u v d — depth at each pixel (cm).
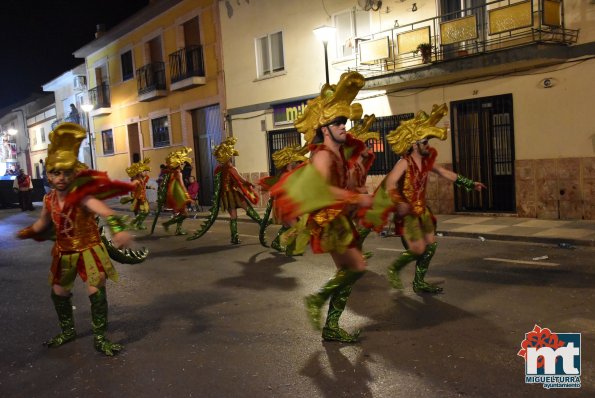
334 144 433
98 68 3114
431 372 427
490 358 448
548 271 736
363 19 1535
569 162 1156
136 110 2711
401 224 598
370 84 1390
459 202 1362
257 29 1873
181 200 1265
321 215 447
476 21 1205
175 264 959
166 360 492
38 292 809
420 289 658
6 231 1700
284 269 855
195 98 2220
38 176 4397
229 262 947
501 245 959
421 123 576
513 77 1227
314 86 1695
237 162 2025
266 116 1886
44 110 4069
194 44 2258
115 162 3011
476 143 1325
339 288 470
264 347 509
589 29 1104
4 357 527
